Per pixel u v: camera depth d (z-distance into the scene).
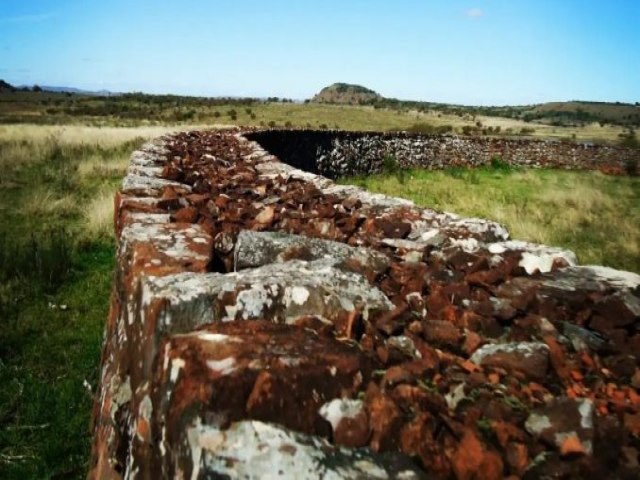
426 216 3.71
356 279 2.04
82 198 9.02
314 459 0.99
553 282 2.34
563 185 16.67
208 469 0.94
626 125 125.50
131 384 1.80
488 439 1.22
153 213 3.04
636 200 13.76
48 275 5.33
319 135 15.26
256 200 4.18
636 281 2.35
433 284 2.32
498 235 3.35
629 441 1.33
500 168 21.84
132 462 1.56
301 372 1.21
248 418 1.11
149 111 71.25
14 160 11.88
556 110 179.00
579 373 1.68
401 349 1.66
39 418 3.18
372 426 1.15
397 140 20.02
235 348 1.27
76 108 75.38
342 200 4.11
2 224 7.21
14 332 4.16
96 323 4.54
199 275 1.83
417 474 1.01
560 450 1.15
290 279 1.84
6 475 2.72
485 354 1.69
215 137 10.30
